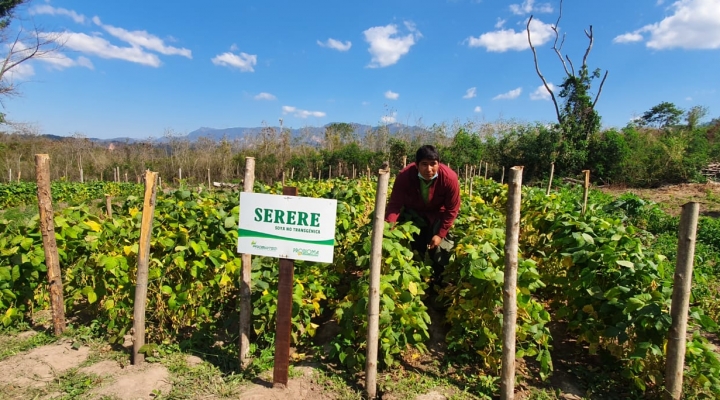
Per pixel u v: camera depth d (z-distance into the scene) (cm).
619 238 381
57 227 438
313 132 3550
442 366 370
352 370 357
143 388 329
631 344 340
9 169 2766
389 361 346
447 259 487
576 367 373
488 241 415
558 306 466
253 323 391
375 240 307
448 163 2442
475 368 368
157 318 416
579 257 390
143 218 354
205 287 407
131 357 367
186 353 380
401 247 376
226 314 445
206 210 491
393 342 343
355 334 366
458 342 378
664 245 771
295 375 349
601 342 366
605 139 2245
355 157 2805
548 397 331
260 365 354
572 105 2422
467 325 373
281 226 310
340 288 527
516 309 331
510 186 291
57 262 406
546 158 2292
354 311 353
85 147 3475
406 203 498
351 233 585
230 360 369
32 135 3550
